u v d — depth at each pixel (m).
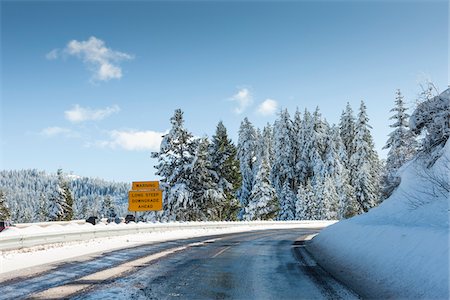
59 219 59.44
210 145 48.81
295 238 21.05
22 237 12.88
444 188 11.25
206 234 25.08
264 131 75.38
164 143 39.94
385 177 20.69
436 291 5.29
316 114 68.12
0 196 62.12
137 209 29.05
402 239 7.93
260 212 51.22
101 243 16.09
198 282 7.41
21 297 6.08
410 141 17.78
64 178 61.88
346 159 64.31
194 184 41.16
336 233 14.84
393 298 5.91
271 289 6.83
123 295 6.24
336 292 6.59
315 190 57.66
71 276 7.94
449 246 6.02
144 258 11.03
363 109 58.69
